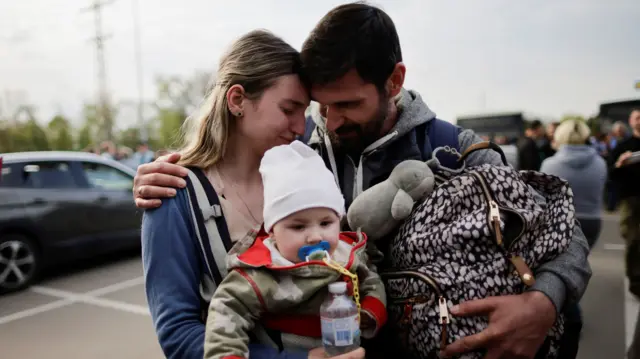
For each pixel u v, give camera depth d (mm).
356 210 1314
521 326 1172
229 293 1090
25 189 5574
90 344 4043
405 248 1276
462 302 1189
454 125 1627
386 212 1296
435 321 1192
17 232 5477
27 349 3975
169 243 1177
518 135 13398
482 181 1266
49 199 5695
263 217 1235
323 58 1243
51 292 5469
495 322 1169
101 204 6152
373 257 1372
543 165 4500
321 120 1488
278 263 1123
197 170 1309
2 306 5020
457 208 1266
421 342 1226
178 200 1232
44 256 5656
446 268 1211
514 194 1274
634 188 4508
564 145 4355
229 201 1312
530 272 1216
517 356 1188
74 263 6574
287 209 1124
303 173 1149
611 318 4379
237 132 1354
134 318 4629
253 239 1207
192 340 1083
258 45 1325
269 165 1191
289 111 1322
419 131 1507
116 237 6312
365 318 1183
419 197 1322
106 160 6508
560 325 1367
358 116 1310
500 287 1215
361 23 1236
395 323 1286
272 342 1133
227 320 1053
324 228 1151
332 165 1488
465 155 1445
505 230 1249
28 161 5719
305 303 1118
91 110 26750
